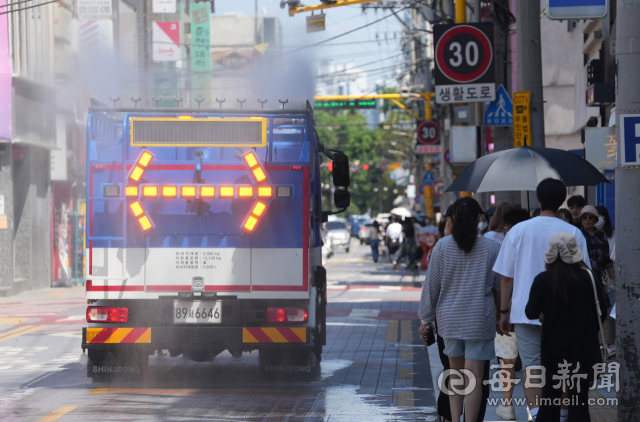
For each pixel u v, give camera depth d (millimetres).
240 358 18547
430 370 16703
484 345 10391
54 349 20109
